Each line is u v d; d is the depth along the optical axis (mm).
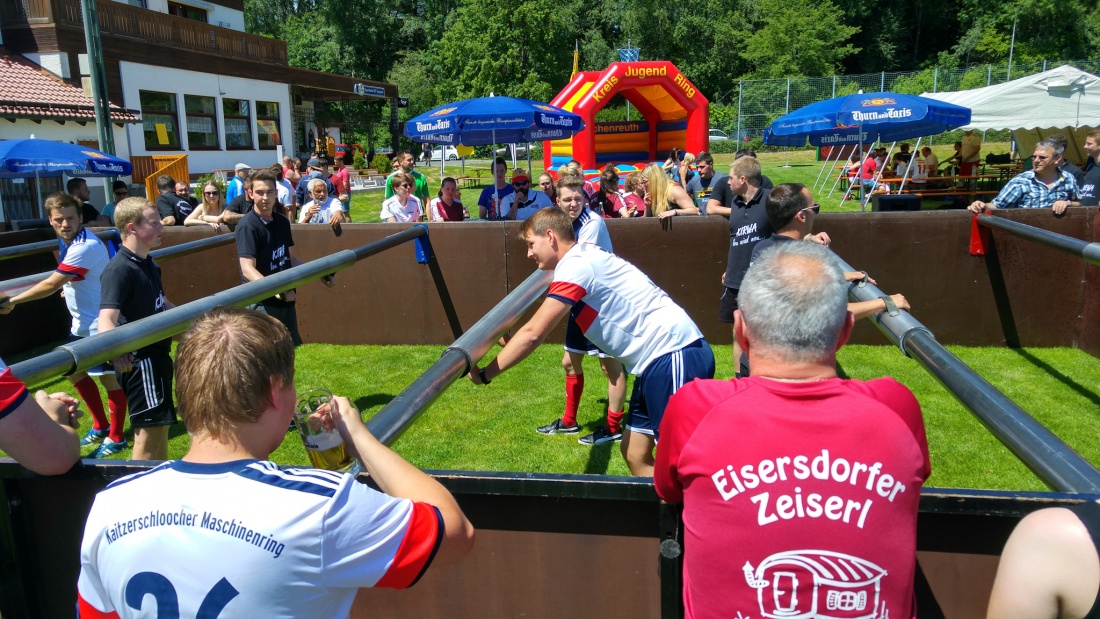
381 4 53156
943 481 3834
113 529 1144
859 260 6176
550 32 39062
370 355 6574
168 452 4586
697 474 1328
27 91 16516
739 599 1276
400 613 1700
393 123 34375
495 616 1646
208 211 8156
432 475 1561
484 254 6633
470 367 2252
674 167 16016
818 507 1247
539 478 1524
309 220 8531
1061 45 44125
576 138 17578
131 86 19859
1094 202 6168
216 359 1183
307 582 1103
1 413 1450
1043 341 6074
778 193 4031
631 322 3078
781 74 40719
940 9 53219
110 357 2236
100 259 4820
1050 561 1078
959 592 1477
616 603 1589
